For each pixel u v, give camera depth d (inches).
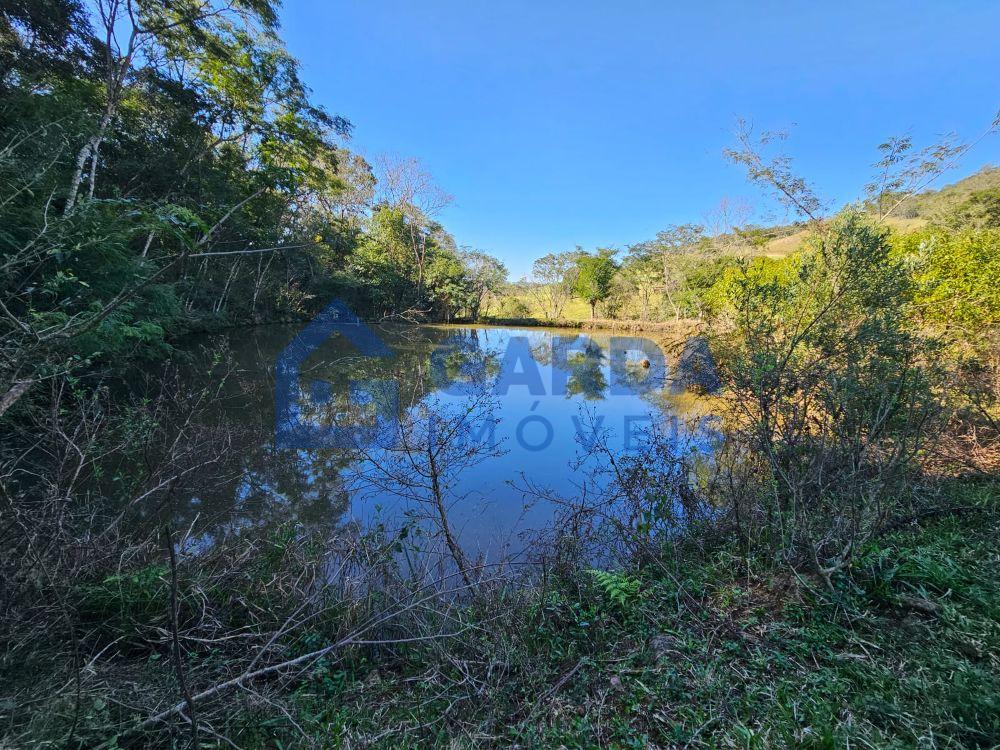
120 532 113.3
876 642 77.1
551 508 182.4
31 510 86.7
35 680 71.3
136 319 302.4
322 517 175.6
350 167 1205.7
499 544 152.1
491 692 79.7
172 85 457.1
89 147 302.0
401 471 152.9
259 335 783.1
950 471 138.1
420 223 1459.2
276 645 90.2
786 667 75.6
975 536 103.7
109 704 70.6
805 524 105.3
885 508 104.2
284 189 590.9
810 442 121.6
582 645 94.1
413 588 112.0
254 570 116.0
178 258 76.6
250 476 212.2
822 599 90.0
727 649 82.8
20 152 195.2
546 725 71.7
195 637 86.6
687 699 71.8
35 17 329.7
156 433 167.5
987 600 78.5
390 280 1289.4
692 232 1064.8
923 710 61.0
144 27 402.3
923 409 111.0
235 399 364.8
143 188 436.8
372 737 71.4
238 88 493.0
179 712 68.6
